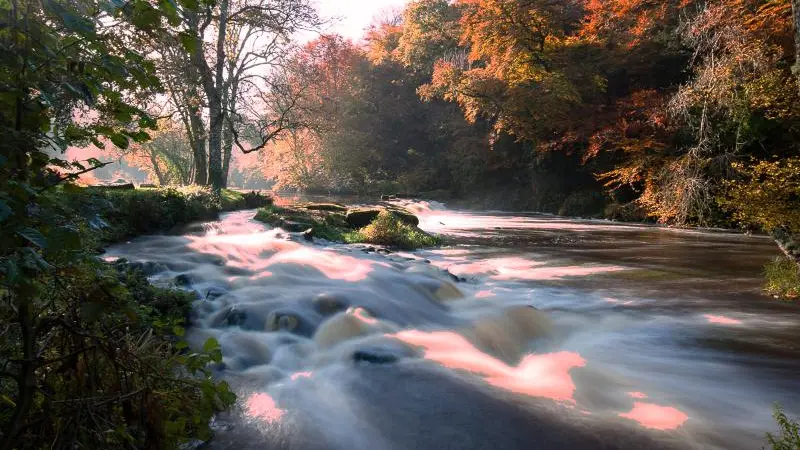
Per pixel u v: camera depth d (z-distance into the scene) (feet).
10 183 5.16
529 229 75.25
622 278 37.42
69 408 7.25
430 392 16.79
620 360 20.62
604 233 69.21
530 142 123.34
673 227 77.30
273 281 28.99
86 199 6.23
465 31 113.60
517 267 42.11
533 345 22.86
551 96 101.35
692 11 90.33
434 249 52.49
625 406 16.11
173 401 9.27
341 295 25.90
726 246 55.21
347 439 13.58
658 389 17.54
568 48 108.06
